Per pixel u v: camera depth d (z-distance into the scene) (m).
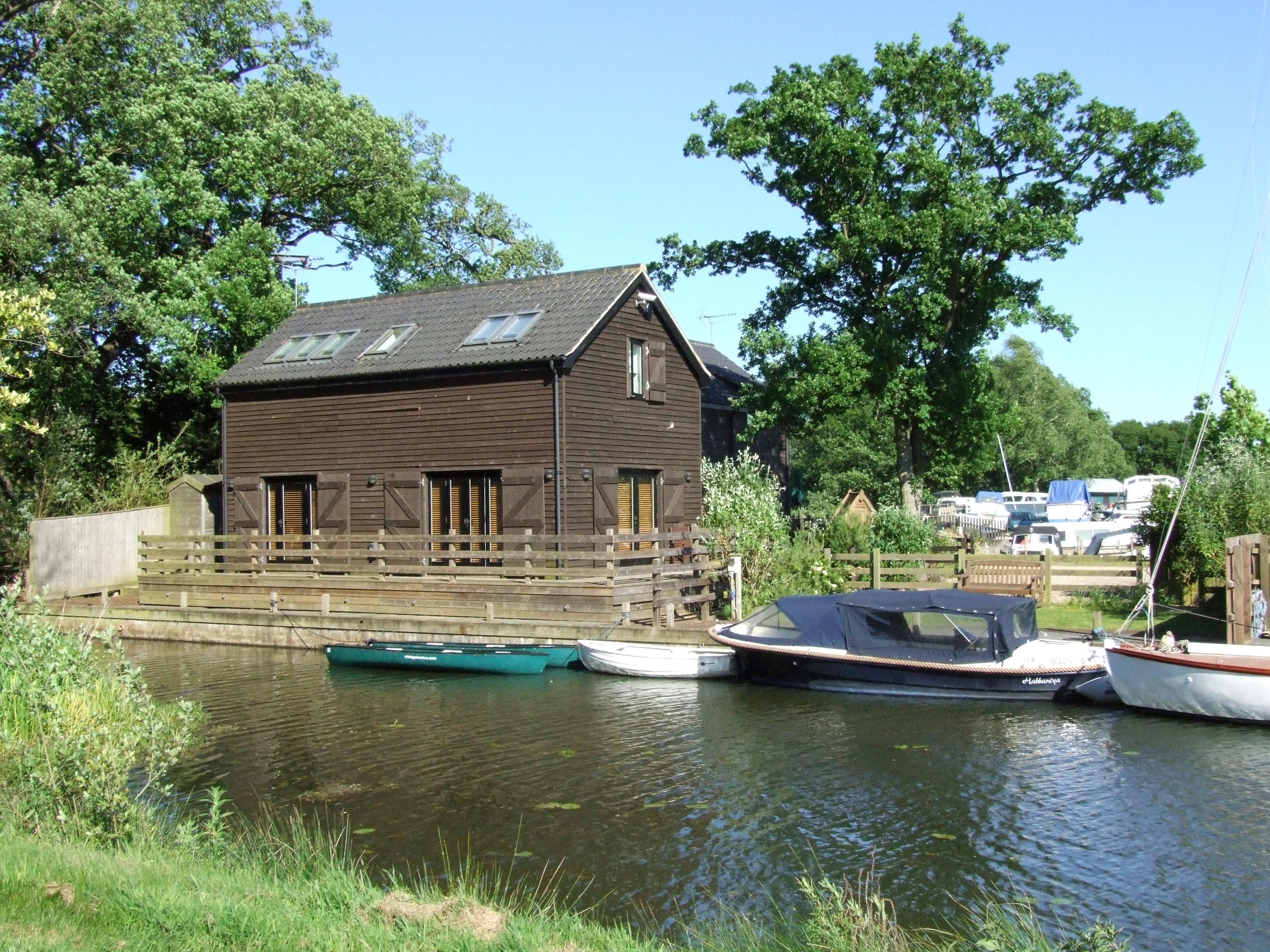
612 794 12.78
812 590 24.14
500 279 43.50
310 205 38.56
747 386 35.47
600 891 9.94
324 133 36.22
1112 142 32.69
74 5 31.06
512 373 24.75
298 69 38.44
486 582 22.56
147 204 31.06
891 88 34.09
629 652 20.00
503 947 7.06
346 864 10.54
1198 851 10.80
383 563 23.86
